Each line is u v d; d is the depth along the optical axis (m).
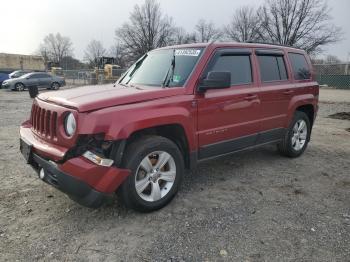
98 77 33.31
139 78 4.84
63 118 3.50
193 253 3.13
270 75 5.39
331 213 3.95
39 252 3.12
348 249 3.21
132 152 3.61
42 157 3.68
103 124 3.35
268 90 5.18
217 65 4.51
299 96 5.90
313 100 6.27
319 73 33.88
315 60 45.53
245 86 4.87
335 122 10.88
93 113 3.35
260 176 5.15
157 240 3.34
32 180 4.83
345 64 32.62
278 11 46.09
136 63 5.46
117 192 3.68
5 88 25.64
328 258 3.07
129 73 5.29
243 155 6.25
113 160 3.48
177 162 4.01
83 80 37.78
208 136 4.38
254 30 50.03
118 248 3.20
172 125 4.01
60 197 4.26
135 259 3.04
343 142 7.61
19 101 17.03
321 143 7.46
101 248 3.20
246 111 4.84
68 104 3.50
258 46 5.26
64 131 3.48
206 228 3.57
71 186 3.34
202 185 4.75
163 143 3.83
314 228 3.59
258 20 50.16
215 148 4.52
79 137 3.34
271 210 4.00
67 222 3.65
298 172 5.38
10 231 3.46
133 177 3.61
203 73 4.30
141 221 3.69
